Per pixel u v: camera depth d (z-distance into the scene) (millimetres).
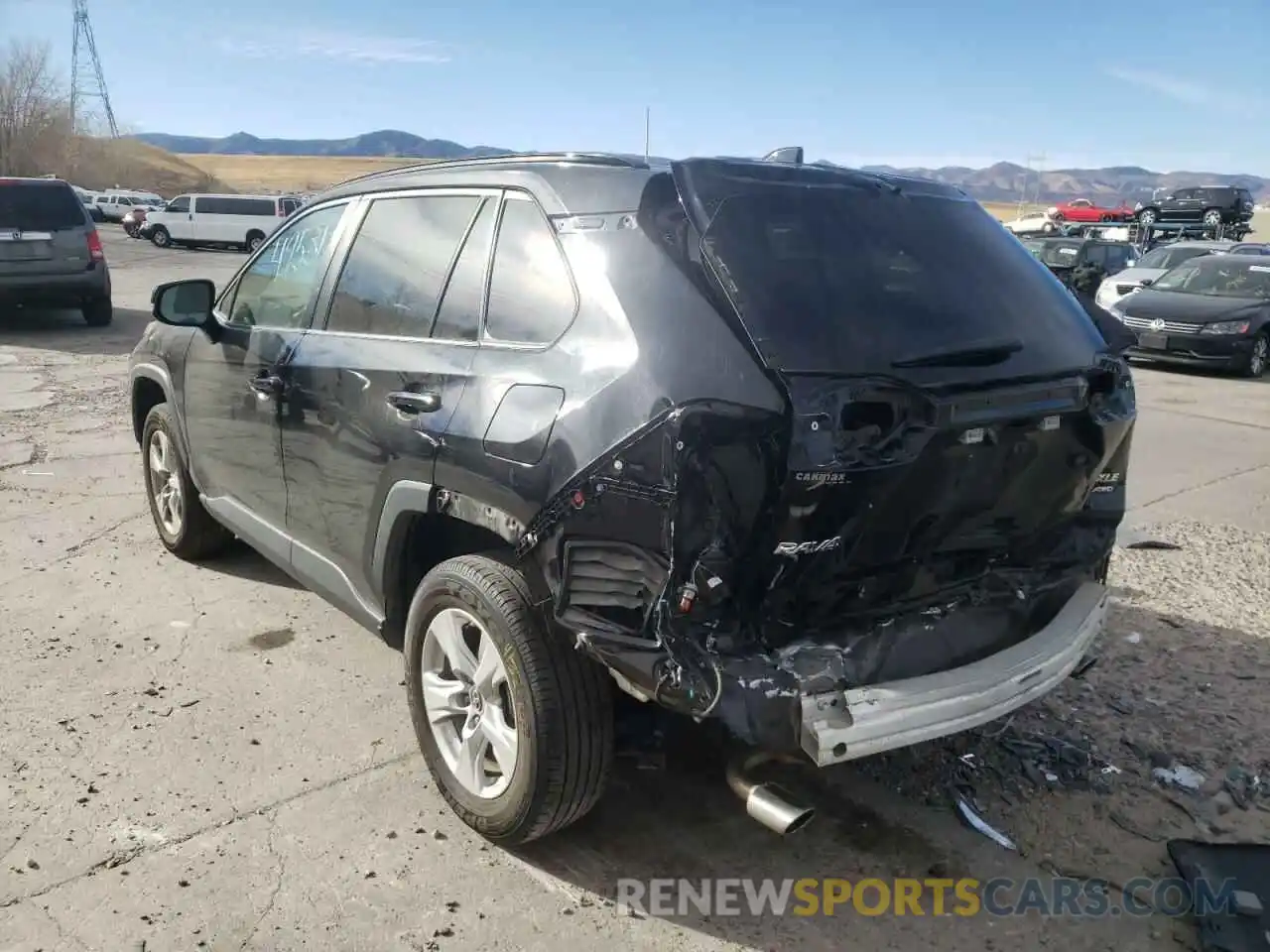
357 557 3658
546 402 2818
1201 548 6156
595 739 2904
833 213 2963
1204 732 3949
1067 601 3357
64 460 7629
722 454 2486
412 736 3820
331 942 2762
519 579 2947
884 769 3656
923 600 3049
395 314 3578
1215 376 14109
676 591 2531
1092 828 3355
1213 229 39094
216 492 4848
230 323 4629
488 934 2816
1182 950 2822
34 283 14211
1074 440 3064
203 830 3219
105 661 4340
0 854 3068
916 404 2619
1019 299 3096
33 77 74625
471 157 3607
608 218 2920
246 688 4145
